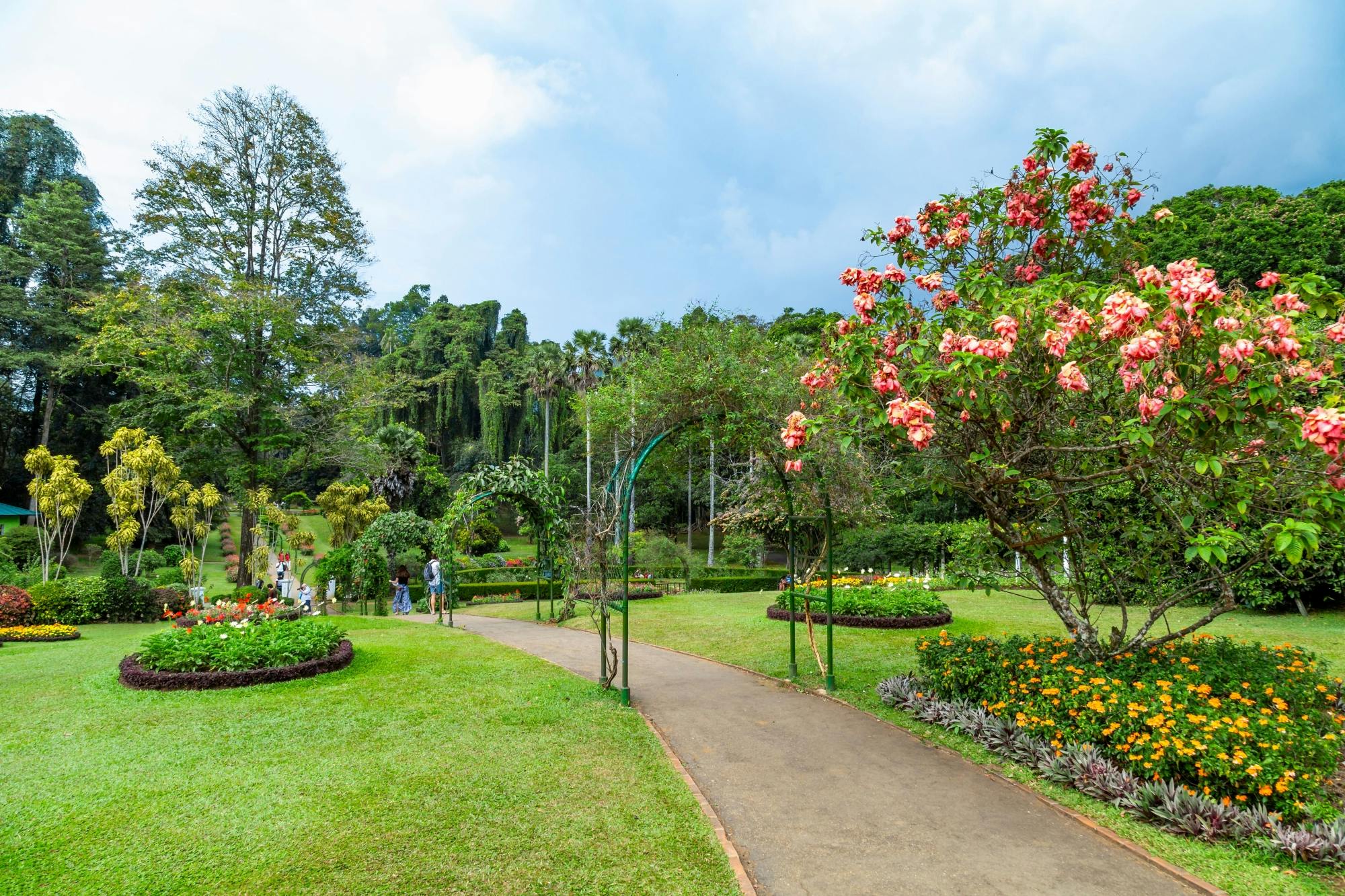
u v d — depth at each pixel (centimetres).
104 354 2019
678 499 4034
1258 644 637
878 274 548
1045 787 466
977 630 1079
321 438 2294
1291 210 2205
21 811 418
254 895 328
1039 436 500
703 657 970
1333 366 416
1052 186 580
